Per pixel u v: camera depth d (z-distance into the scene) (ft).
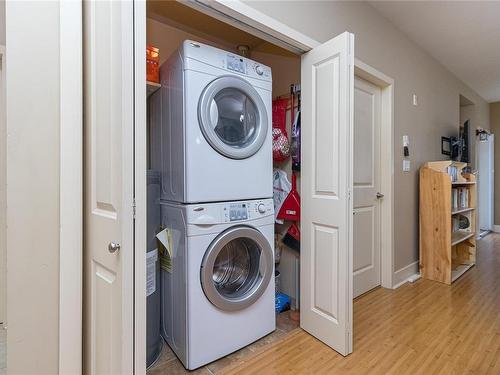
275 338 5.83
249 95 5.52
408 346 5.47
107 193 3.07
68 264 3.65
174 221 5.14
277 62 8.21
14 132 3.66
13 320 3.72
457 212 10.02
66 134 3.63
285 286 7.48
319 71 5.72
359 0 7.49
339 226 5.25
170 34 7.47
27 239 3.71
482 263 11.27
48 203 3.72
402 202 9.27
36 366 3.73
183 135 4.82
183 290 4.89
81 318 3.74
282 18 5.54
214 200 5.06
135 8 2.68
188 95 4.79
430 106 10.93
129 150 2.70
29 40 3.67
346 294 5.17
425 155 10.54
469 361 4.98
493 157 17.53
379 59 8.18
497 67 12.07
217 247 4.95
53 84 3.70
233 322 5.29
